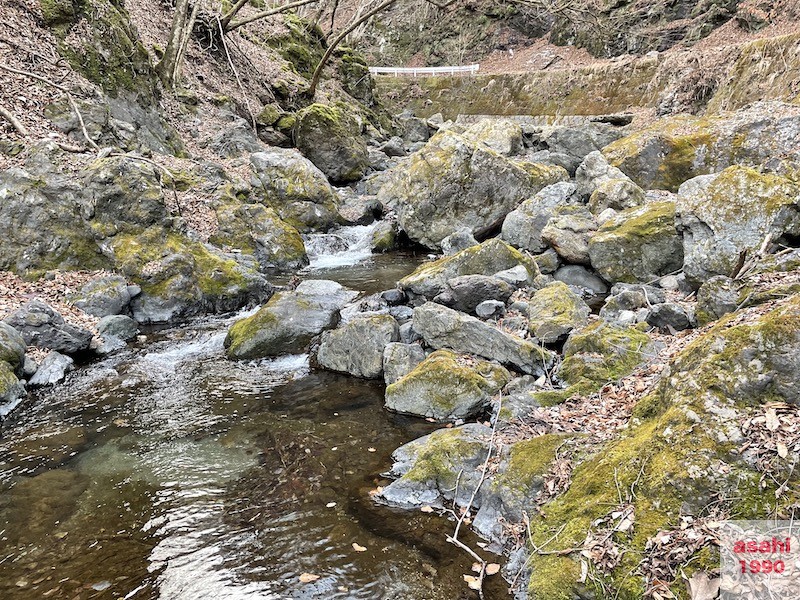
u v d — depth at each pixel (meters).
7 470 5.64
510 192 13.47
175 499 5.09
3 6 13.66
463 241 11.96
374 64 46.44
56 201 10.09
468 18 44.12
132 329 9.41
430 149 14.02
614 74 29.92
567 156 17.52
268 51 27.14
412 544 4.35
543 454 4.71
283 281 12.13
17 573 4.21
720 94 21.86
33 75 12.58
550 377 6.71
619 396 5.57
